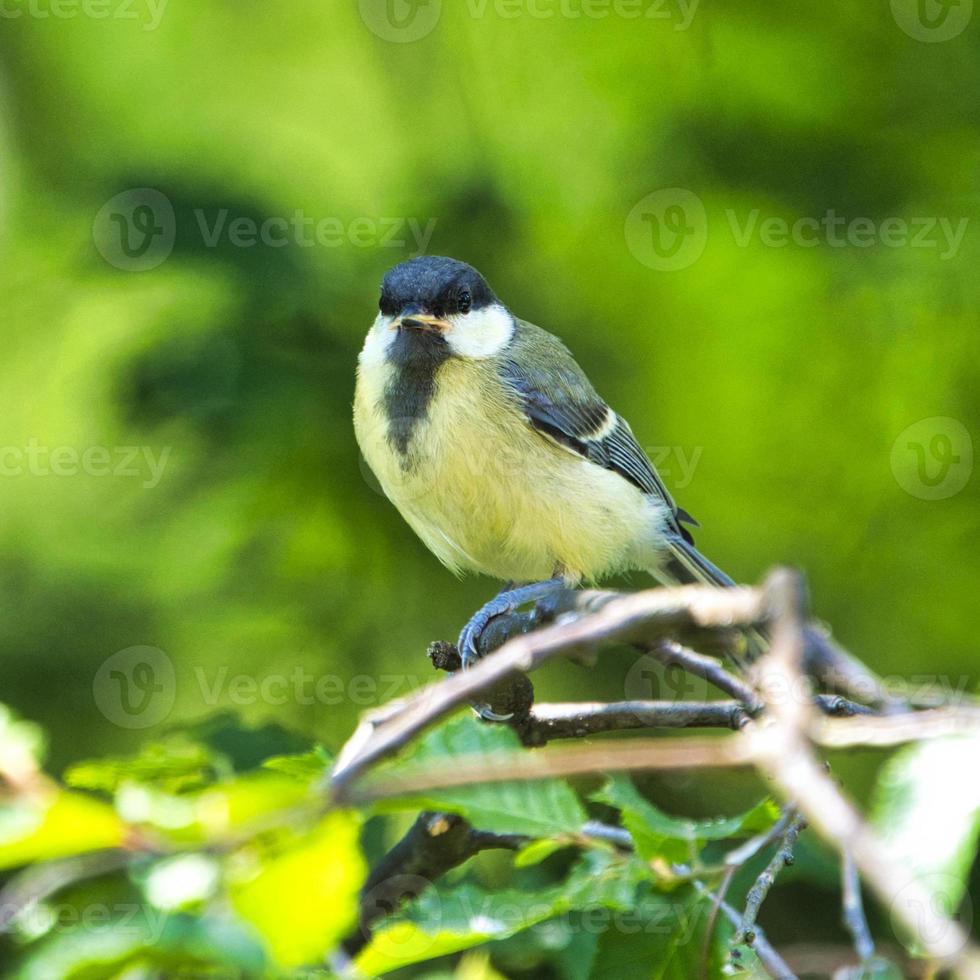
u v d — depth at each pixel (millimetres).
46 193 10984
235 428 9672
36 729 3215
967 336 10938
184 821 2748
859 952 3541
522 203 11164
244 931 2689
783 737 2572
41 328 11328
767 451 11539
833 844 2689
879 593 11055
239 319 9672
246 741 6539
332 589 10484
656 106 11312
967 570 10906
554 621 5035
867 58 10867
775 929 7734
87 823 2699
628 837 4633
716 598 2941
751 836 5117
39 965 2803
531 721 5344
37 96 12789
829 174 10945
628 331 11547
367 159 12516
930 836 2871
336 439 9867
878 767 9070
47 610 10664
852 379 11352
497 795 4324
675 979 4320
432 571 10422
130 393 9648
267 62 13430
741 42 11016
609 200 11461
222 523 10477
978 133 10727
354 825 3113
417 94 11859
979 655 10750
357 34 13086
